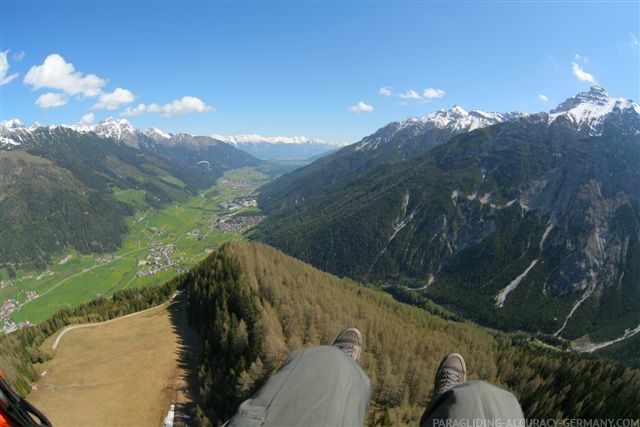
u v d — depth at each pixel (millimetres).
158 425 48781
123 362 62844
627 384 64750
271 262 100500
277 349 51719
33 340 73312
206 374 55469
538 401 61844
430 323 108000
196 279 87375
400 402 53656
